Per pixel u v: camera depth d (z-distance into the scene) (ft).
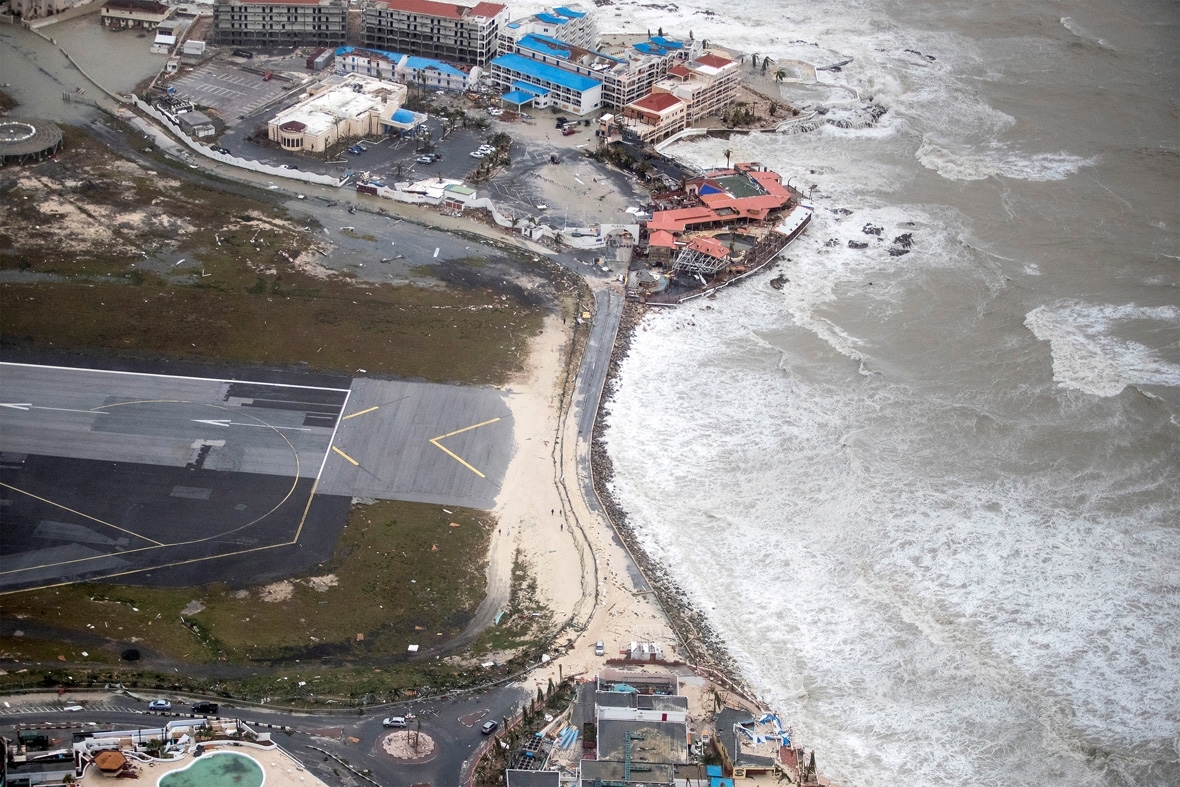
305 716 569.23
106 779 524.93
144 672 588.09
